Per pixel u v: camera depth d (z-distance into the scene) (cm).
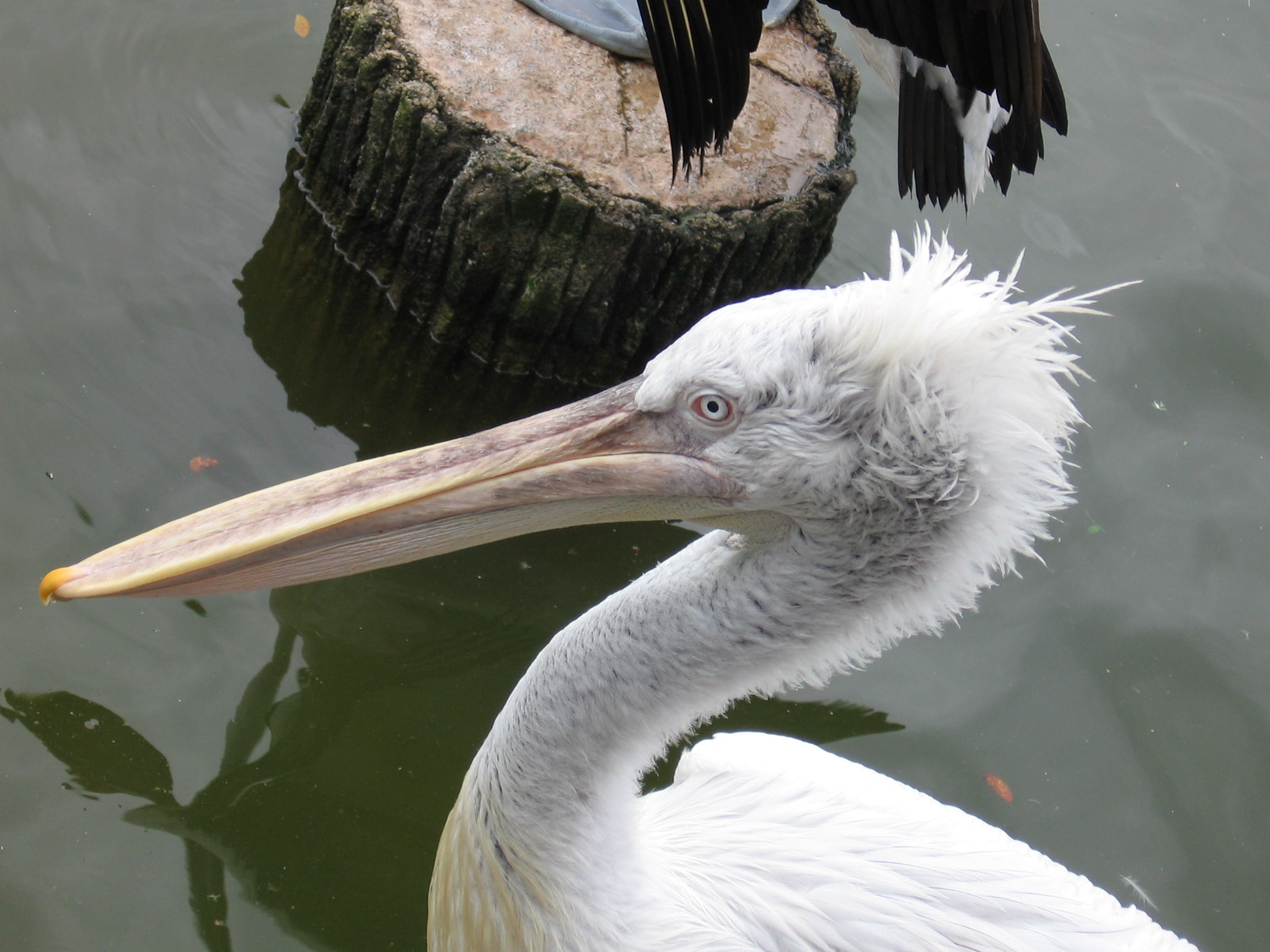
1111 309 697
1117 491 618
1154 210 750
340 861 479
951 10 437
